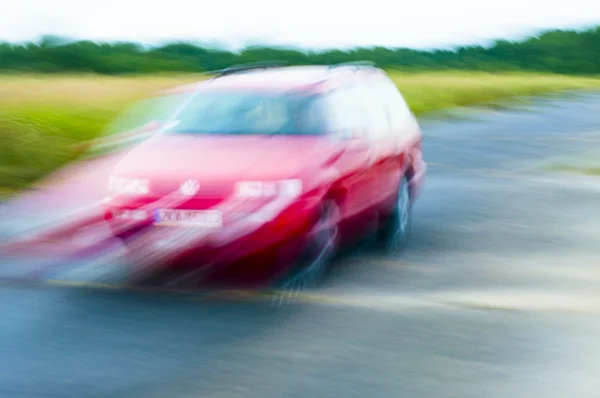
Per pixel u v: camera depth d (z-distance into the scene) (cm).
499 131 2305
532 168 1489
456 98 3781
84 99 2683
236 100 797
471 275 722
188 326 572
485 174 1408
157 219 675
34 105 2392
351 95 814
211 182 666
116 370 487
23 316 596
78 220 972
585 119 2778
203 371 486
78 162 1426
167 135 776
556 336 553
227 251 661
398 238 845
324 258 692
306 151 703
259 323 580
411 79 5697
